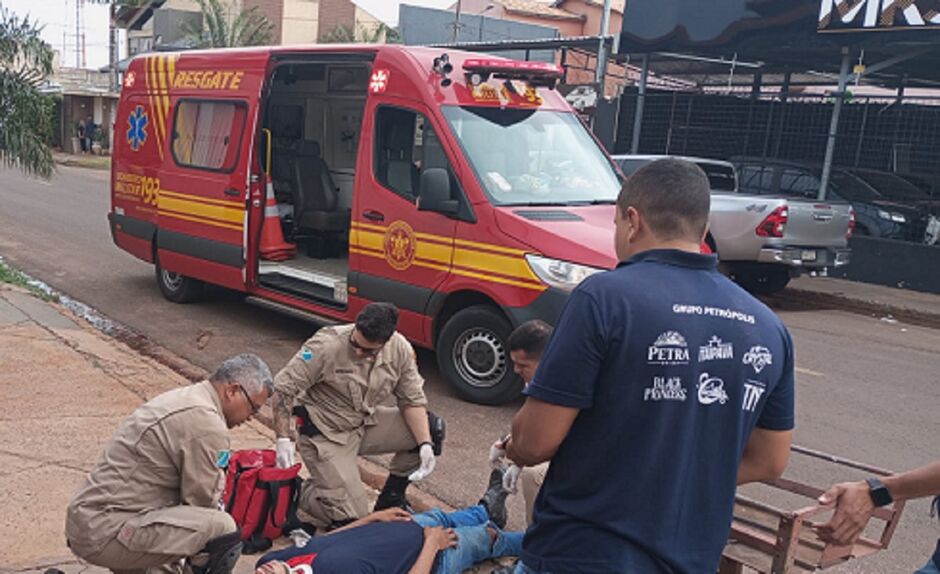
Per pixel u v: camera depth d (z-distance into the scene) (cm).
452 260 695
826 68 1758
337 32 4534
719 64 1803
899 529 519
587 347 213
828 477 589
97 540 333
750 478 242
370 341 451
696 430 219
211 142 923
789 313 1238
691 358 215
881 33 1346
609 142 1820
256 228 884
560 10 4616
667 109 1773
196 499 343
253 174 874
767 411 234
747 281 1317
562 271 638
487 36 3953
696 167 234
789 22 1458
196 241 937
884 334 1114
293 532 445
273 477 427
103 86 4378
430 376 775
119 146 1062
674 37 1628
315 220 926
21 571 390
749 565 307
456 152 700
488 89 754
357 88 954
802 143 1623
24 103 1173
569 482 225
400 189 737
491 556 416
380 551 364
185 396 342
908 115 1487
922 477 263
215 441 336
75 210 1819
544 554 229
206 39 4178
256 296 898
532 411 220
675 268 225
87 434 552
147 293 1062
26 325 805
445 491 543
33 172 1213
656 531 218
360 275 764
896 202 1477
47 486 475
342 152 993
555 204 713
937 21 1274
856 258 1468
